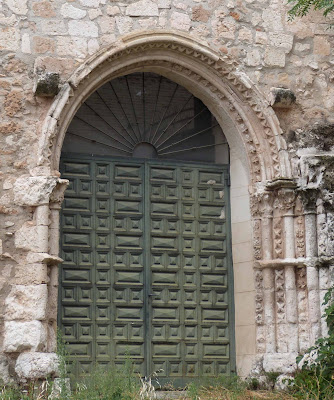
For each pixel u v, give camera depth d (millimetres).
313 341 15336
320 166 15727
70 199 15680
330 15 16766
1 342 13898
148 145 16484
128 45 15273
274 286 15836
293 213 15891
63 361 13148
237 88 16109
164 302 15922
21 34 14789
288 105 16141
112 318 15523
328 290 14945
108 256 15734
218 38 16016
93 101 16219
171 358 15742
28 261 14117
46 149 14469
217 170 16719
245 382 15320
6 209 14250
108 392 12648
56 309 14344
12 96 14578
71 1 15133
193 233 16359
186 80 16266
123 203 16031
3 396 12883
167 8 15727
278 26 16516
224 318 16219
